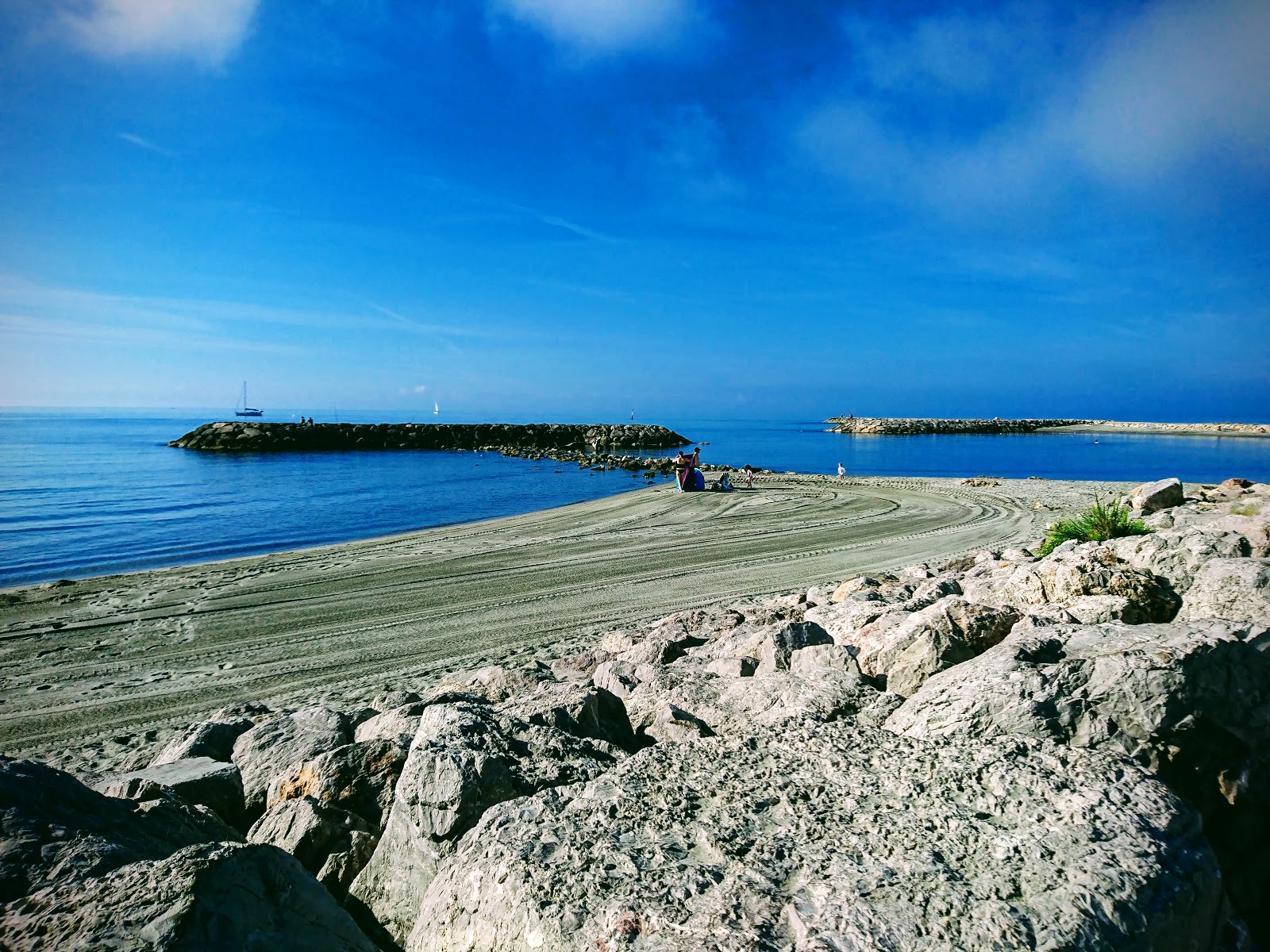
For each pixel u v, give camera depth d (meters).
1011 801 2.80
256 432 65.44
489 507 29.38
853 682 4.70
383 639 11.59
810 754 3.39
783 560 16.42
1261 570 4.82
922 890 2.37
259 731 5.89
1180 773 3.33
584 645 10.66
